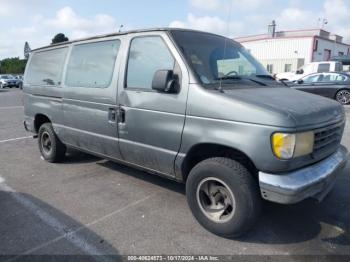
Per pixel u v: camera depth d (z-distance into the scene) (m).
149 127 3.53
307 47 28.59
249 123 2.78
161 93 3.38
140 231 3.29
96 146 4.40
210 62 3.47
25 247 3.03
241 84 3.47
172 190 4.31
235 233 3.03
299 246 3.01
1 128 9.20
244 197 2.89
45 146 5.71
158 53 3.52
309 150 2.84
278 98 3.11
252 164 3.02
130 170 5.14
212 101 3.00
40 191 4.35
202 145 3.15
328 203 3.86
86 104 4.35
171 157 3.39
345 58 25.38
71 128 4.78
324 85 13.91
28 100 5.82
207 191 3.21
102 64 4.17
